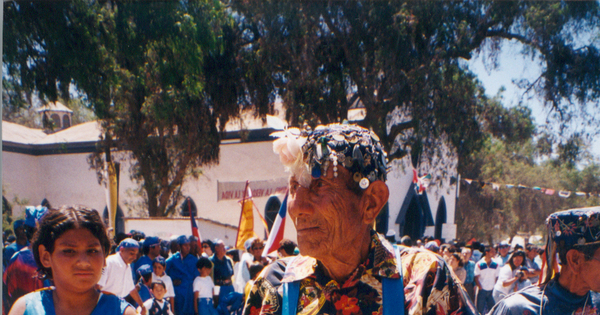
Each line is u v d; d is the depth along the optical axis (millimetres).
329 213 1299
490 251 9500
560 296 2033
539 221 35875
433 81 14836
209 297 7195
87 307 2064
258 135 22094
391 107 15633
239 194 21156
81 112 32438
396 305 1276
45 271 2125
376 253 1355
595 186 34625
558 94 15734
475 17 15859
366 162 1339
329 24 15078
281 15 14875
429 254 1346
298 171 1354
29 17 9312
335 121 15633
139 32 11086
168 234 10508
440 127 16156
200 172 19953
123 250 5359
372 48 15016
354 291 1331
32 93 11250
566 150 16297
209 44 12336
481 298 9344
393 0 14516
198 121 16188
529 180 35531
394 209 23641
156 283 6156
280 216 7902
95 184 26625
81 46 10078
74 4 9766
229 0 15000
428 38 15086
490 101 16984
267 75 15945
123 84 13523
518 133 16781
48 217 2074
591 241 1970
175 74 12133
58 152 27156
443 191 29703
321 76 15523
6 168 25828
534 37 15758
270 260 7812
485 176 33094
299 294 1397
